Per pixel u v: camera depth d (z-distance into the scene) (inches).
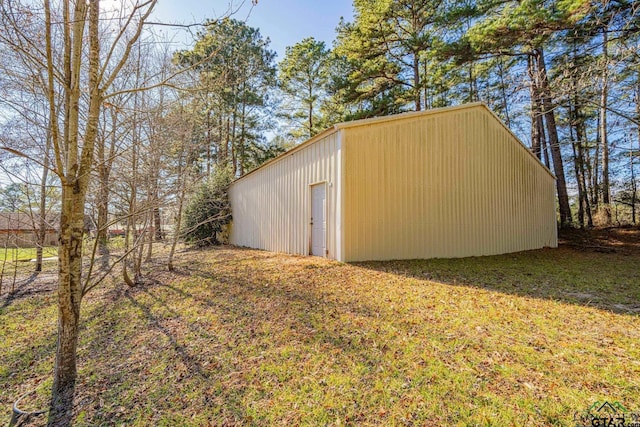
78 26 94.4
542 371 93.0
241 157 730.8
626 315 135.9
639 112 368.2
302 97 757.3
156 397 94.3
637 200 526.6
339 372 98.5
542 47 434.0
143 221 226.7
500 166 352.2
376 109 581.6
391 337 118.6
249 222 451.5
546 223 413.7
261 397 90.0
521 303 154.3
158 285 220.7
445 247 301.4
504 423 73.2
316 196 295.6
